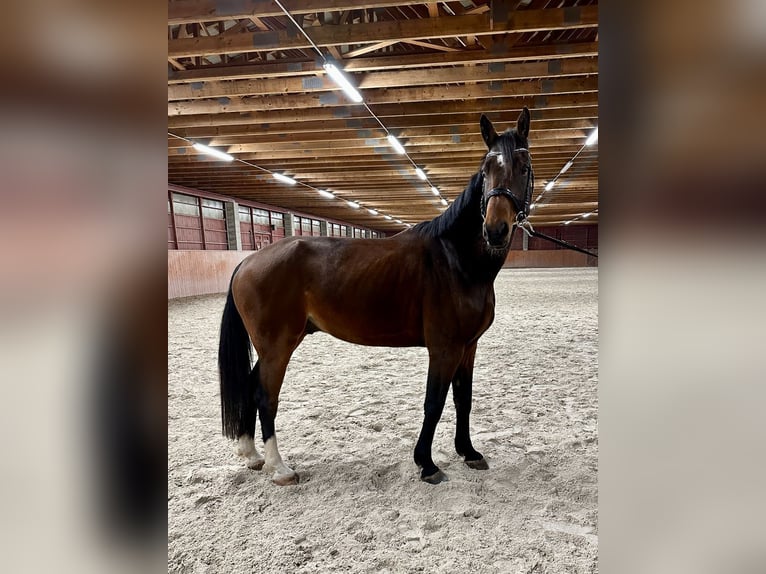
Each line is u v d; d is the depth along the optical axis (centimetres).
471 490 176
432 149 791
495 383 320
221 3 366
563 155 866
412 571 130
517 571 129
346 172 1011
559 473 189
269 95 567
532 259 2477
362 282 185
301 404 284
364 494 174
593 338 481
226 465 201
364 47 428
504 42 429
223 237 1284
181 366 387
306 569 132
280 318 188
